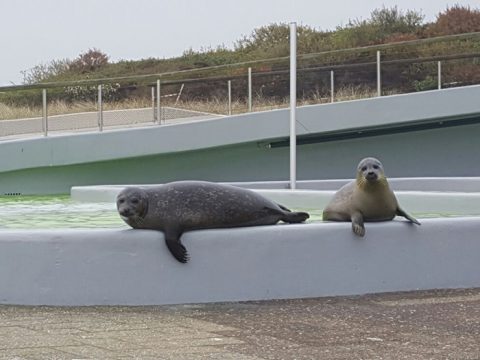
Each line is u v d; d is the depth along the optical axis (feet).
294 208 56.80
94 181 88.48
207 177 89.30
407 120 84.79
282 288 33.50
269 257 33.32
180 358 23.89
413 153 89.86
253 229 33.32
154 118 89.71
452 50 99.14
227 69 92.94
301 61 92.79
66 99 93.50
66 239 32.42
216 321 29.09
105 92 92.17
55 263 32.45
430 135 89.51
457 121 87.45
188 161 89.04
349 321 28.89
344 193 35.81
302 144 88.38
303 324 28.45
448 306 31.37
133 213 32.37
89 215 55.01
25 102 95.25
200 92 91.30
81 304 32.40
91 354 24.34
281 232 33.45
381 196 34.71
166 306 32.17
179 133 86.12
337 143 89.20
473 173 90.12
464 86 84.43
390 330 27.40
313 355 24.22
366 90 88.22
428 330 27.37
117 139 86.33
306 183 70.49
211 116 88.94
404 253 34.86
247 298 33.17
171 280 32.63
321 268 33.86
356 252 34.24
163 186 33.68
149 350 24.81
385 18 138.72
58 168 87.56
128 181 88.84
